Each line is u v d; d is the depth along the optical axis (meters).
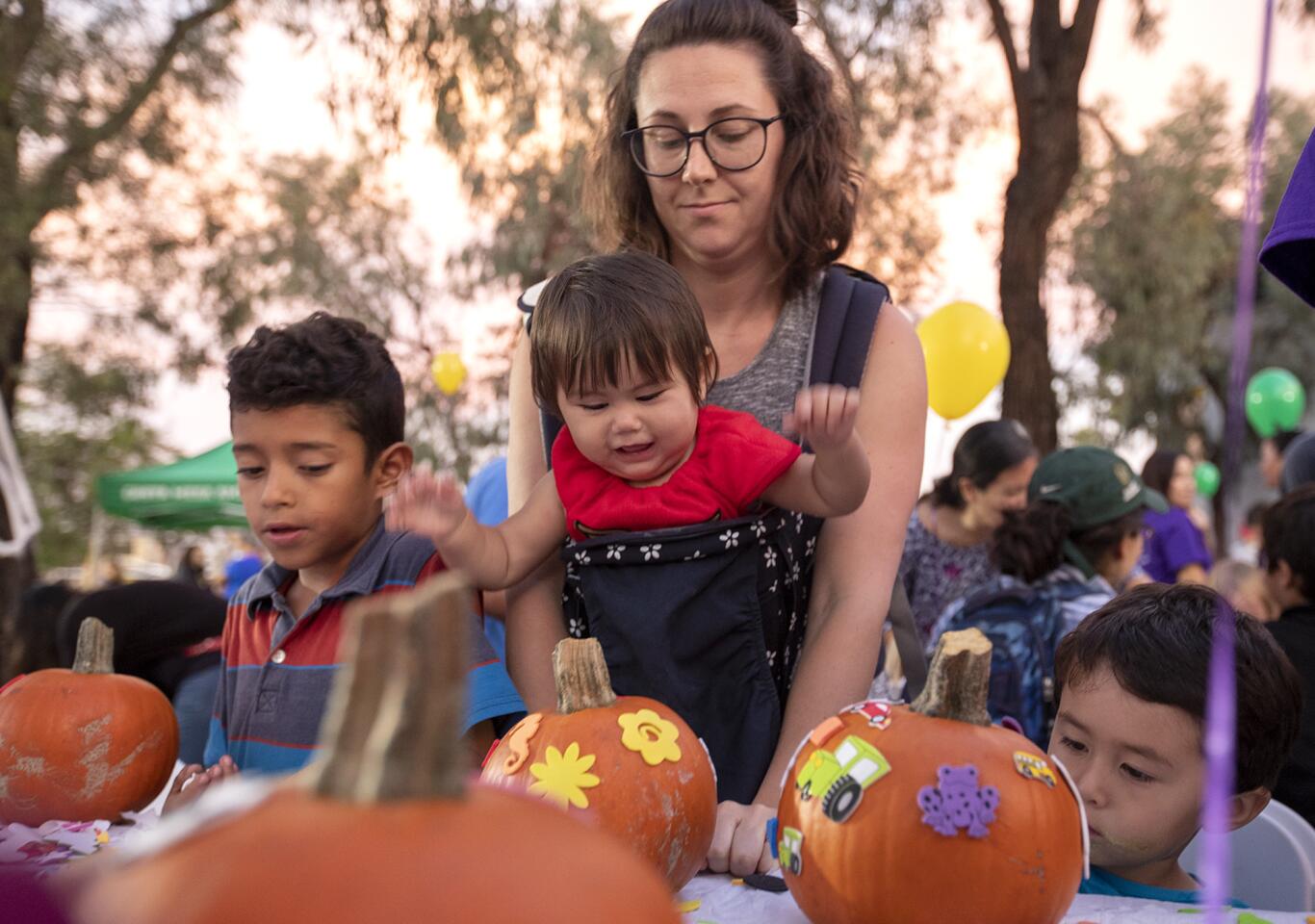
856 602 1.74
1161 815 1.54
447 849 0.60
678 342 1.67
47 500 25.39
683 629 1.65
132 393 17.61
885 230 15.95
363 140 13.08
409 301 22.45
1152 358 21.22
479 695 1.65
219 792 0.67
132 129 14.01
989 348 6.18
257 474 1.77
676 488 1.71
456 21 12.24
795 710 1.65
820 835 1.10
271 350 1.76
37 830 1.52
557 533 1.82
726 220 1.83
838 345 1.89
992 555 3.36
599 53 17.70
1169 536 5.79
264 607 1.93
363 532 1.84
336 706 0.64
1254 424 11.03
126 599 2.99
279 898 0.57
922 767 1.08
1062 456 3.45
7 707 1.68
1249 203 0.86
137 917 0.58
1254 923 1.16
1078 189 20.69
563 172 18.12
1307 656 2.39
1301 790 2.24
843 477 1.61
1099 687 1.59
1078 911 1.21
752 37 1.86
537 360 1.73
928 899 1.05
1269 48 0.85
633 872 0.65
